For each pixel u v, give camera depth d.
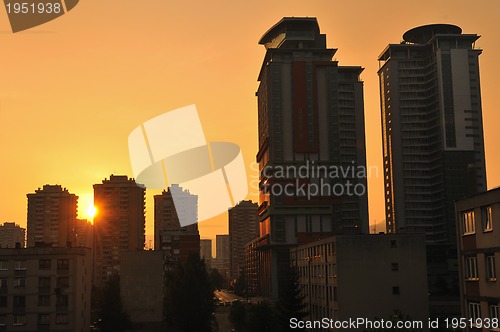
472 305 34.66
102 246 190.25
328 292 71.69
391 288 65.19
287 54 169.38
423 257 65.81
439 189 199.88
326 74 167.75
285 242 159.62
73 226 196.00
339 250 66.06
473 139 197.62
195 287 82.06
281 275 160.62
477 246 33.84
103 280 188.50
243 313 107.69
